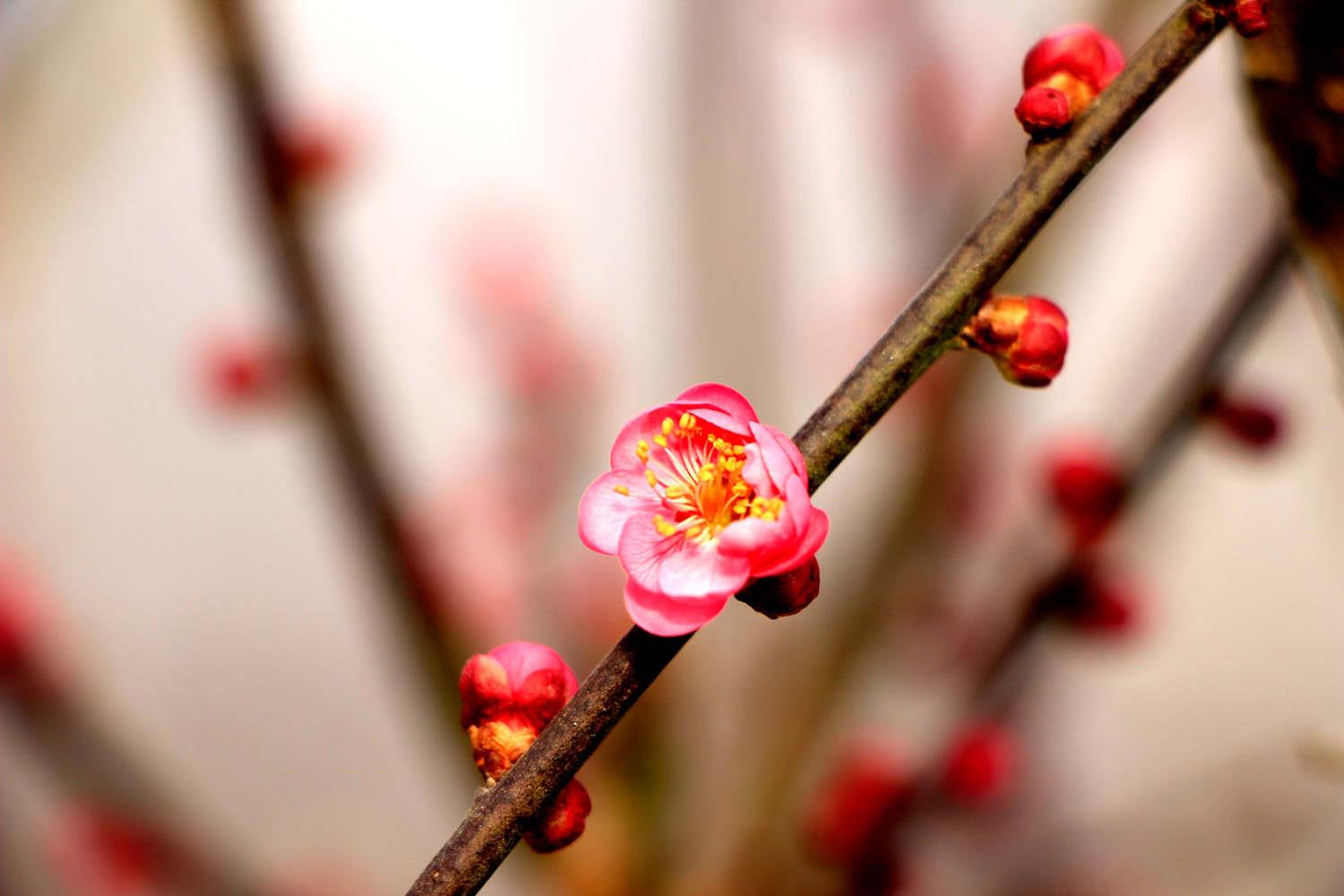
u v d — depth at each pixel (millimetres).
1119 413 561
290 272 441
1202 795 549
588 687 342
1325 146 368
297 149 439
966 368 530
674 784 537
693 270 538
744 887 524
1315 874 525
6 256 477
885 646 556
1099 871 551
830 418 347
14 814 512
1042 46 358
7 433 525
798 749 536
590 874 522
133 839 501
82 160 457
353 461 462
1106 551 492
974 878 555
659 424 357
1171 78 351
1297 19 366
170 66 463
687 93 535
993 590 548
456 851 340
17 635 496
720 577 344
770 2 547
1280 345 475
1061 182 350
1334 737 393
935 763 522
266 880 538
